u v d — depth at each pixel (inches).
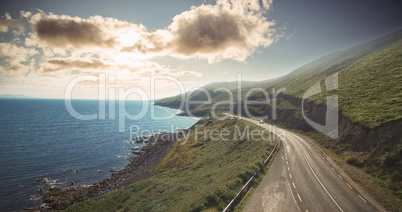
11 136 3627.0
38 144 3107.8
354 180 968.3
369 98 1652.3
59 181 1776.6
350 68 2778.1
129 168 2069.4
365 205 738.8
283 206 723.4
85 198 1435.8
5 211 1288.1
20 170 2015.3
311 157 1339.8
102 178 1868.8
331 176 1016.9
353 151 1296.8
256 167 1064.8
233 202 740.0
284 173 1056.8
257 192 837.2
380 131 1168.8
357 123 1386.6
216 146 2032.5
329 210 698.8
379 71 2111.2
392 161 973.2
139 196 1229.1
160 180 1465.3
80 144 3174.2
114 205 1181.1
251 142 1758.1
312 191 847.7
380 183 912.3
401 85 1600.6
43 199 1434.5
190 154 2022.6
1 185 1658.5
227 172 1151.0
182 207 814.5
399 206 734.5
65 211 1179.3
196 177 1333.7
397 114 1198.9
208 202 759.1
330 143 1587.1
